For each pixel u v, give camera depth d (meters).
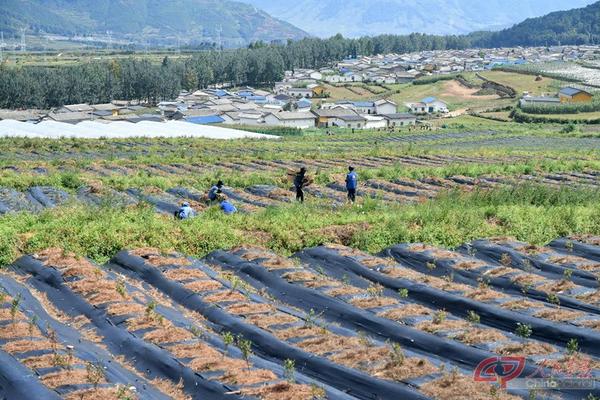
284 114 114.00
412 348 12.21
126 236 17.41
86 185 26.42
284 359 11.63
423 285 14.94
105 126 60.25
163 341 11.96
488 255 17.45
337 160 38.31
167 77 152.88
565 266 16.42
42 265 15.43
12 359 10.91
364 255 17.08
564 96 118.69
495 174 32.78
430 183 30.59
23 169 30.78
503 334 12.62
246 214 21.50
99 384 10.33
